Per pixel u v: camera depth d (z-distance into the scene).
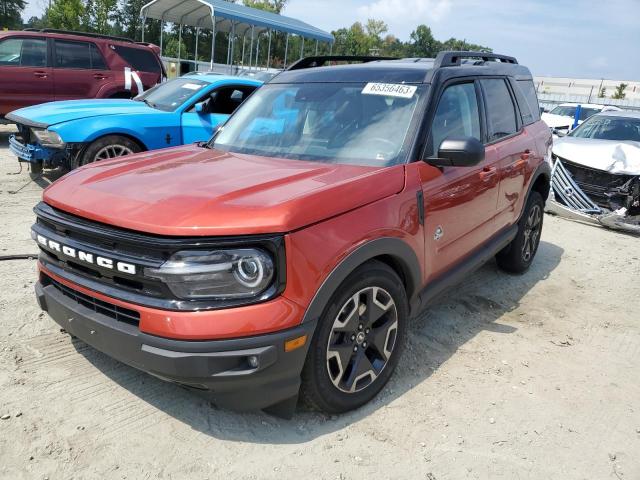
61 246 2.64
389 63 4.03
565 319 4.48
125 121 6.82
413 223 3.08
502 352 3.79
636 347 4.08
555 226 7.66
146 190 2.69
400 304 3.08
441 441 2.78
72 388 2.98
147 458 2.52
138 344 2.40
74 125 6.52
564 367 3.66
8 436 2.58
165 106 7.46
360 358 2.89
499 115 4.46
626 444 2.90
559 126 15.62
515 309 4.60
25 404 2.81
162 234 2.32
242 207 2.43
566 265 5.93
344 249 2.59
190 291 2.32
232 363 2.37
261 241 2.34
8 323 3.58
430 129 3.38
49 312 2.90
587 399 3.29
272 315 2.37
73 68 10.32
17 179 7.50
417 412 3.00
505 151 4.32
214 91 7.63
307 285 2.45
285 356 2.43
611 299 5.04
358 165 3.17
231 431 2.73
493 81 4.46
